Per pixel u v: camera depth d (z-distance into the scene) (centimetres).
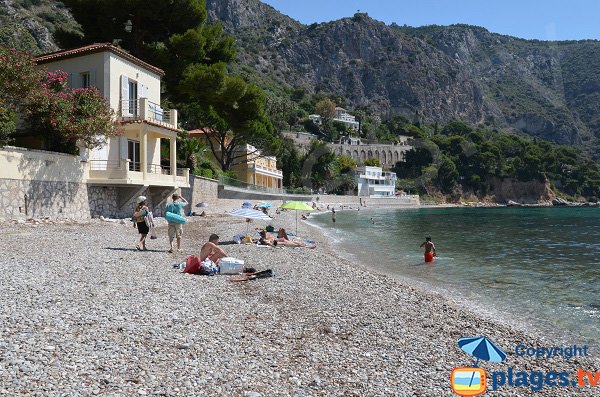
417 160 16875
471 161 17788
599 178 19175
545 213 9006
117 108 2805
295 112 17662
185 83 3866
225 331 810
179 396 547
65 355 634
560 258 2228
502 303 1277
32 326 738
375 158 16300
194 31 3803
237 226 3155
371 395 598
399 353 767
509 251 2514
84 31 3919
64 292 970
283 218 4859
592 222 5706
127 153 2945
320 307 1038
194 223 3209
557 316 1141
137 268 1308
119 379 577
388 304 1114
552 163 18338
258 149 6406
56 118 2308
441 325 958
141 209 1677
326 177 11638
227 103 4303
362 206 10900
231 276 1351
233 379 610
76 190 2520
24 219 2191
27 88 2227
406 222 5253
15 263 1251
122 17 3759
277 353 725
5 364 586
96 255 1472
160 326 797
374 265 1930
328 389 607
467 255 2309
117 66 2805
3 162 2084
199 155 4850
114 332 745
